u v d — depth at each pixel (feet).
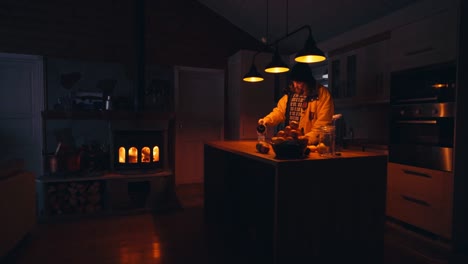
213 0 15.60
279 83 16.89
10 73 13.93
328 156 6.47
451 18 8.39
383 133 12.60
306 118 8.75
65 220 10.73
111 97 13.29
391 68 10.50
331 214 6.29
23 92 14.12
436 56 8.85
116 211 11.44
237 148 8.09
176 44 16.14
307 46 7.88
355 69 12.89
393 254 8.03
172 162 15.53
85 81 14.58
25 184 8.58
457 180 8.25
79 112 11.53
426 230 9.01
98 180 11.65
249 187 9.12
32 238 9.08
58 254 7.98
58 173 11.35
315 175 6.11
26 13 13.71
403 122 9.80
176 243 8.73
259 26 16.31
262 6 14.24
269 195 8.02
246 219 9.29
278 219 5.86
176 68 16.08
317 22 13.83
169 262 7.54
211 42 16.85
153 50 15.70
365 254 6.64
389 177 10.36
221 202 10.18
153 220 10.82
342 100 13.60
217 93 17.62
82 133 14.46
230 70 16.97
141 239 9.03
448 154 8.35
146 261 7.59
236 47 17.38
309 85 8.23
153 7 15.62
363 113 13.70
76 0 14.35
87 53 14.61
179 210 12.05
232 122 16.75
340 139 12.26
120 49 15.12
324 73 15.99
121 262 7.53
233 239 9.05
